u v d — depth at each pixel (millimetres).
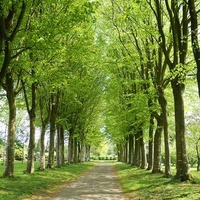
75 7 12906
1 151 75375
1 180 17094
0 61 14445
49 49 13203
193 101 26125
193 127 48938
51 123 30984
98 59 25078
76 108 37875
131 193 15352
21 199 13164
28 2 12422
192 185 14414
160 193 13430
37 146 82938
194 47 11273
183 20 16156
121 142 57750
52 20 12734
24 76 18500
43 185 17656
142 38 21078
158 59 20922
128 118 28703
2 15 11219
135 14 19156
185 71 14797
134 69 26078
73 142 49781
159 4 17656
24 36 13094
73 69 27203
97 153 126812
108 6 22312
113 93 31219
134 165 41031
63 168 33406
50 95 27547
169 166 19969
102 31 25578
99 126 60938
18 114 49469
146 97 21188
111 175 29828
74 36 20750
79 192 16156
